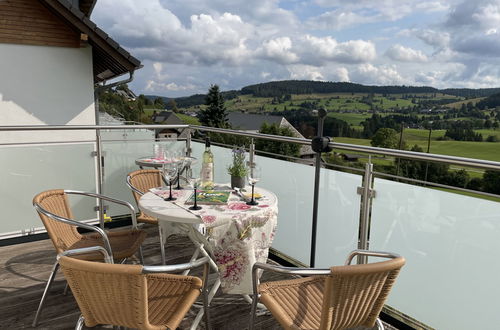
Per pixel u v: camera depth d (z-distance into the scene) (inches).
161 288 75.9
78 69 268.4
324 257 120.7
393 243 99.5
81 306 63.4
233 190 108.3
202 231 96.5
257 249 91.5
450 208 86.3
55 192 105.8
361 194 105.0
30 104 255.9
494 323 82.1
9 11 242.5
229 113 1817.2
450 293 89.1
